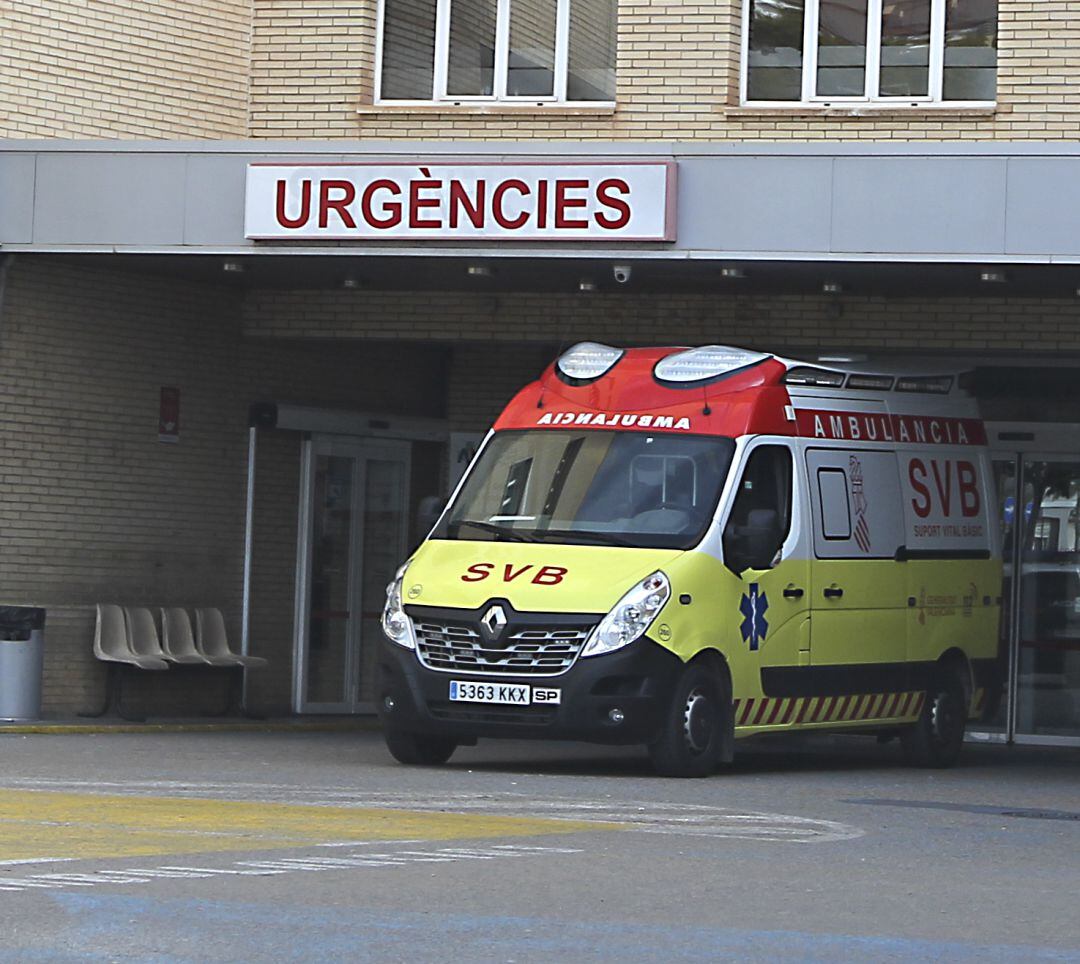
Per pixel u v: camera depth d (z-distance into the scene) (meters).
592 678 22.61
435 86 33.47
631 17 32.34
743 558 24.00
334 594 36.19
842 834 17.44
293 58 33.59
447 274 30.62
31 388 31.00
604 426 25.06
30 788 20.05
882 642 26.62
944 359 32.72
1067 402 34.69
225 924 11.62
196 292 33.47
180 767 23.17
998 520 29.67
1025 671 35.06
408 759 24.39
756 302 32.03
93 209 29.38
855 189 26.75
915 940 11.83
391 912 12.24
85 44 31.89
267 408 34.47
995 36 31.72
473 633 23.06
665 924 12.12
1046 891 14.16
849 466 26.28
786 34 32.28
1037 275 28.03
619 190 27.25
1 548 30.75
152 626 32.28
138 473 32.66
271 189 28.50
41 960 10.44
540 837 16.45
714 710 23.62
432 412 37.69
